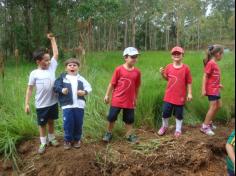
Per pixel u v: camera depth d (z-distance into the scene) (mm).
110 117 3201
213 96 3385
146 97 3768
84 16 10555
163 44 31812
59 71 5348
